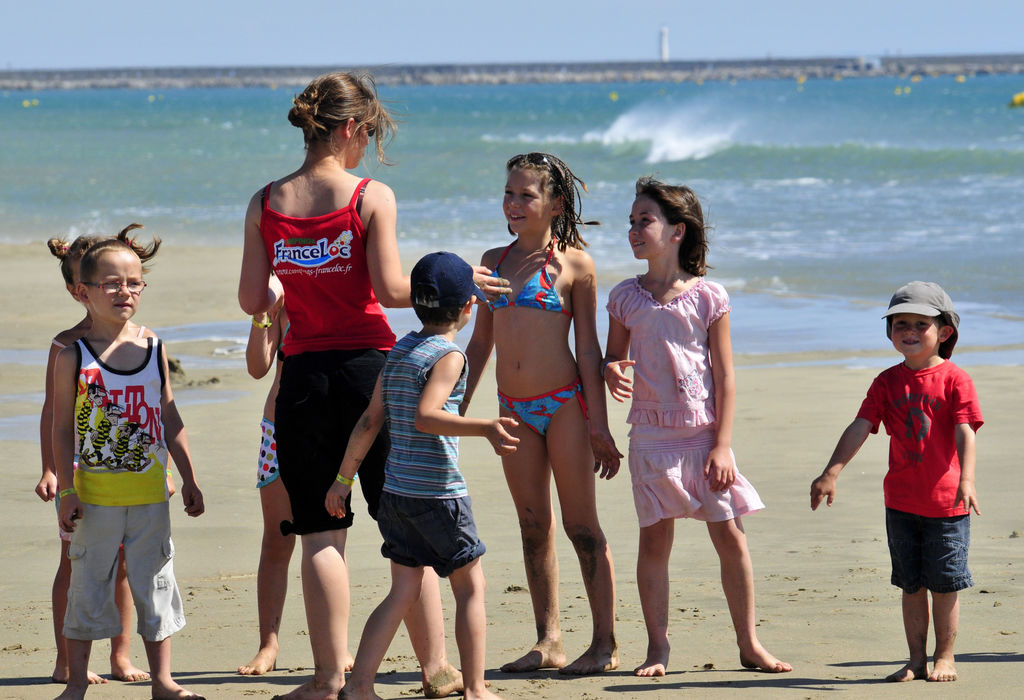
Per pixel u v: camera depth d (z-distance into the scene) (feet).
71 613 35.63
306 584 35.76
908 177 286.87
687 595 49.34
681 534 61.21
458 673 37.58
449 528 35.22
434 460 35.22
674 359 39.73
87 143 505.25
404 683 38.83
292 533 37.60
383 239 36.63
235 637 44.55
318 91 37.58
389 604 35.37
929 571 37.76
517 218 40.91
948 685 36.17
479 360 42.65
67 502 35.50
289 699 35.27
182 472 36.99
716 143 389.80
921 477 38.24
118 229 217.56
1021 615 44.14
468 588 35.88
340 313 36.73
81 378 36.14
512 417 41.14
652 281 40.98
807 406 87.61
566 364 41.06
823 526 60.34
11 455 75.46
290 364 37.04
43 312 135.85
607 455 40.91
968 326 118.21
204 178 327.67
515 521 62.28
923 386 38.75
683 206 40.24
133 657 43.39
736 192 266.36
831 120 483.51
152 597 36.14
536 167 40.75
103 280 36.17
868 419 39.73
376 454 36.86
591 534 40.88
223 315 133.69
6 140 530.68
